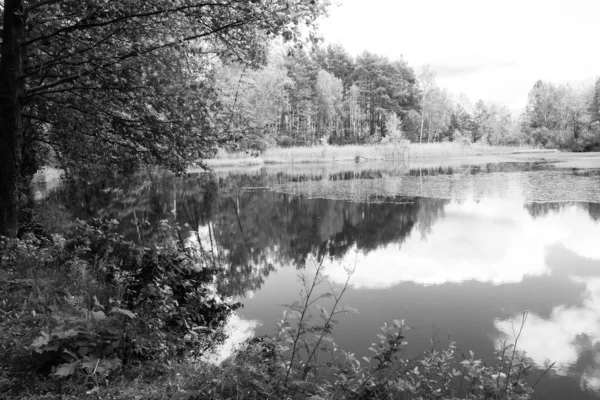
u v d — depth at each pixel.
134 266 6.76
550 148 61.41
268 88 42.88
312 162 43.16
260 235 10.74
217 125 6.72
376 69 72.12
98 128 7.09
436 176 23.88
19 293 4.21
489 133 79.06
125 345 3.29
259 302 6.00
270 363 3.19
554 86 78.00
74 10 5.88
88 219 12.28
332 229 11.20
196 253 8.57
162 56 6.16
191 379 2.92
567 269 7.30
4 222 5.41
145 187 22.41
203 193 19.42
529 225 10.87
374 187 19.56
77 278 5.14
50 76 6.23
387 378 2.96
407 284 6.71
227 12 6.05
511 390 3.12
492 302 5.89
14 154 5.41
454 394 3.39
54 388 2.69
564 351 4.45
